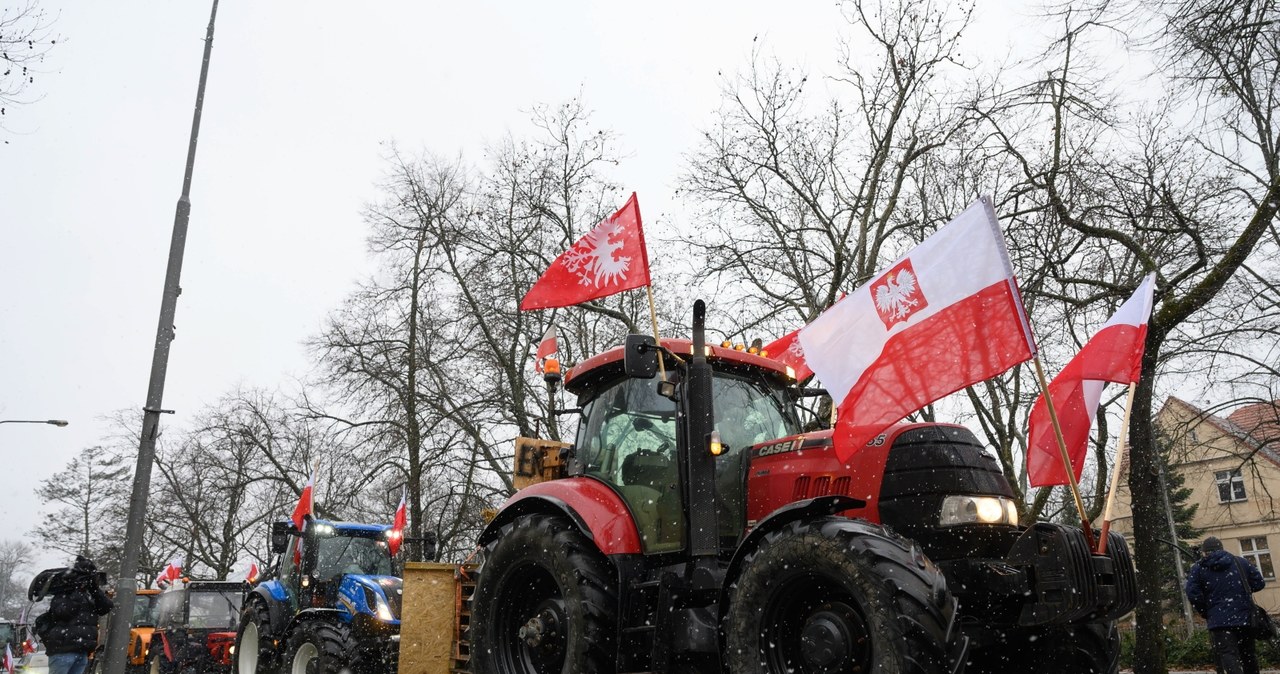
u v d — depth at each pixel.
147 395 11.06
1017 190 11.24
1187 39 8.70
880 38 15.10
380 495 25.38
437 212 20.80
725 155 16.14
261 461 29.94
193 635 17.88
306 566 11.17
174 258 11.71
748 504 5.82
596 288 7.41
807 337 6.05
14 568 82.25
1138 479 9.44
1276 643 12.25
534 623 6.28
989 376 5.43
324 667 9.46
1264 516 33.12
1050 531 4.75
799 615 5.02
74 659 9.10
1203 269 10.08
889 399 5.52
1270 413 13.18
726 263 15.91
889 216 15.59
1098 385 6.95
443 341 20.27
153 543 39.16
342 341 20.97
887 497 5.22
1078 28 9.91
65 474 44.03
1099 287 11.62
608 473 6.46
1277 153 10.38
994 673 5.60
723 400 6.24
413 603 8.16
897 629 4.27
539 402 19.00
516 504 6.80
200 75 12.62
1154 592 9.16
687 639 5.37
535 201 19.53
